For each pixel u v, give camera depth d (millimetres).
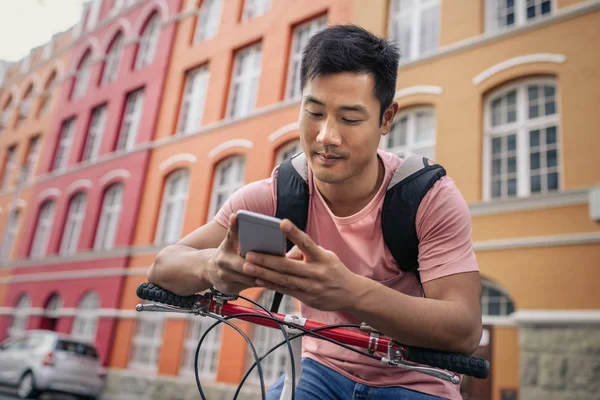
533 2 9555
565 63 8422
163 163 15109
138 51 18281
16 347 12109
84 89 20656
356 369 1756
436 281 1445
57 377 11250
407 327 1212
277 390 1688
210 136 14086
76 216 17969
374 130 1480
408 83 10391
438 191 1553
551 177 8367
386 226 1586
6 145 23188
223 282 1251
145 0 18547
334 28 1515
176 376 11930
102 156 17297
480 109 9266
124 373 12898
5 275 19391
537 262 7738
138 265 14297
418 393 1680
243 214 1082
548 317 7340
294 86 13086
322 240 1741
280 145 12375
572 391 6945
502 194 8820
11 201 21219
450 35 10188
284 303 10773
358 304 1182
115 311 14031
